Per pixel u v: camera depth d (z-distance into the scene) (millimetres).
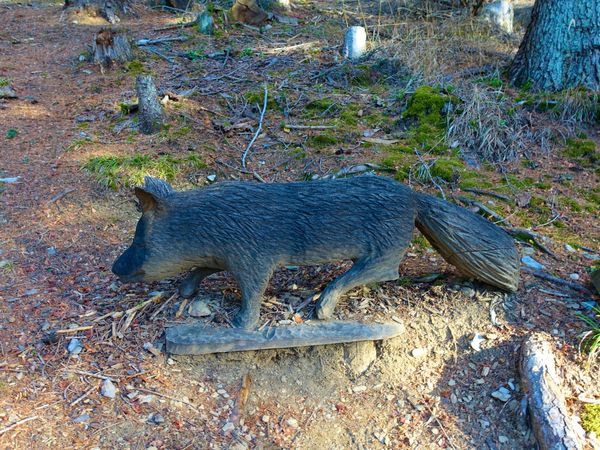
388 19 3910
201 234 1232
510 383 1257
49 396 1186
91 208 1829
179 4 4453
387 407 1259
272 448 1168
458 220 1322
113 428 1135
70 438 1106
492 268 1356
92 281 1522
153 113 2252
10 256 1603
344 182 1289
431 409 1249
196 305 1356
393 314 1368
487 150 2084
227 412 1212
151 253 1233
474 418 1228
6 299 1444
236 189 1264
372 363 1325
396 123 2299
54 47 3469
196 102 2477
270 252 1250
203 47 3281
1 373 1229
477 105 2184
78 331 1338
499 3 3541
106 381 1218
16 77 2906
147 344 1297
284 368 1303
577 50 2344
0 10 4438
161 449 1113
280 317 1318
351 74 2723
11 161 2053
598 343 1270
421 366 1320
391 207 1267
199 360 1283
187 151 2105
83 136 2232
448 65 2783
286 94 2553
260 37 3531
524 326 1354
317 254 1265
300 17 4078
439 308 1397
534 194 1885
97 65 3012
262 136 2250
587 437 1117
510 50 2975
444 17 3744
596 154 2076
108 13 4090
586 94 2268
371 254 1278
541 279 1494
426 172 1940
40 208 1810
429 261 1596
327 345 1316
